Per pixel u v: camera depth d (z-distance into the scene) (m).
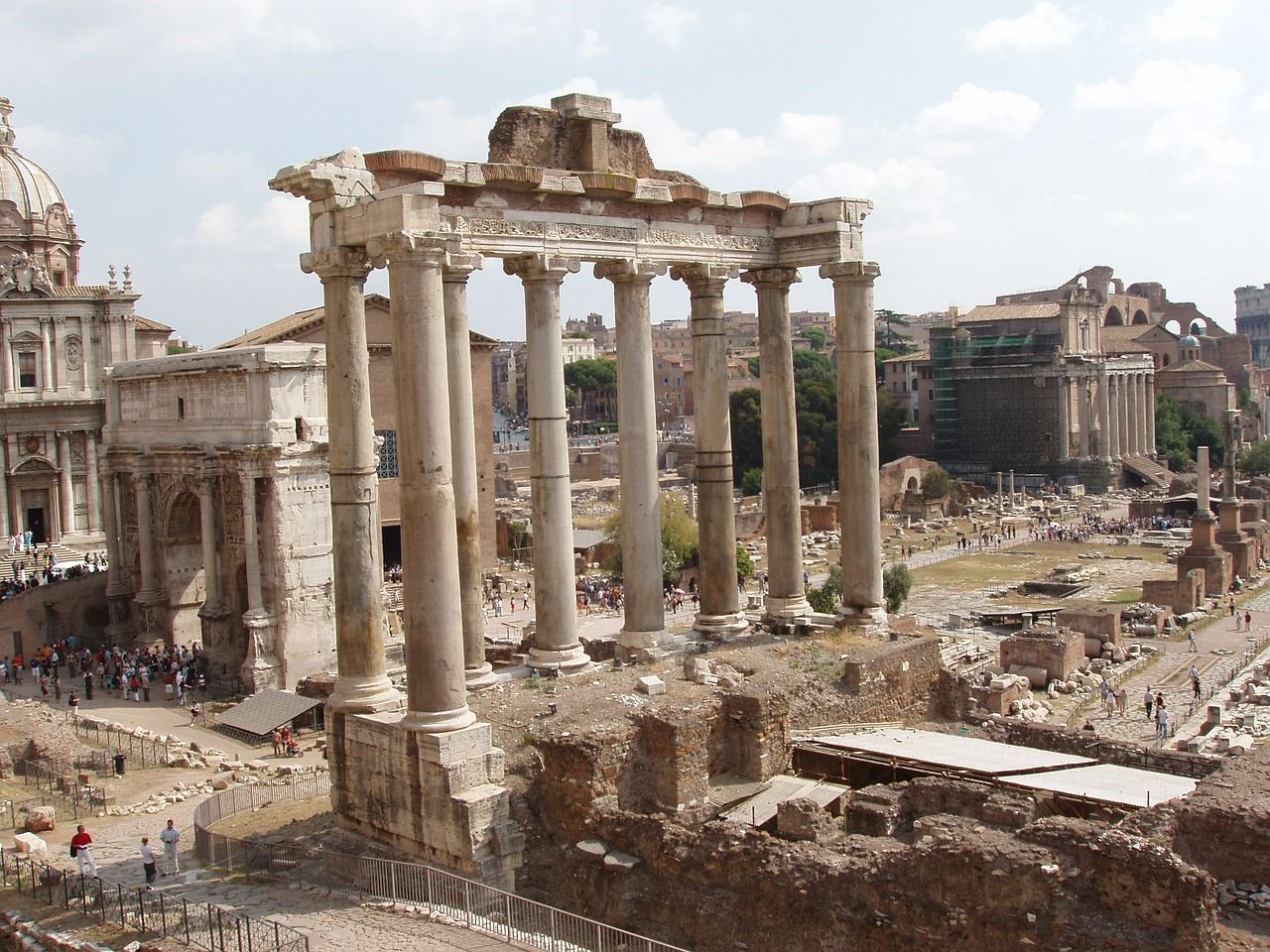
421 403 29.16
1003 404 195.88
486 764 29.31
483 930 25.16
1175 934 21.44
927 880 23.41
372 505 31.38
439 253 29.41
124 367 82.50
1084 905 22.25
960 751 33.16
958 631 90.19
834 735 35.16
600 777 29.30
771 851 25.56
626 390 37.50
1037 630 77.25
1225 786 27.52
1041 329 198.25
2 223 108.19
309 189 30.47
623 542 38.19
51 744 49.06
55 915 28.62
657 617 38.31
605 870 27.64
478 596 35.06
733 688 34.19
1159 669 78.69
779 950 24.89
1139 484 192.62
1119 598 103.56
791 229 40.94
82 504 100.94
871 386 40.78
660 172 39.22
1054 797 29.28
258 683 69.50
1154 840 23.48
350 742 31.05
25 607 81.06
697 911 26.17
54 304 98.81
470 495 34.78
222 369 72.50
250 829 34.22
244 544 73.06
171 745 54.31
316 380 72.69
